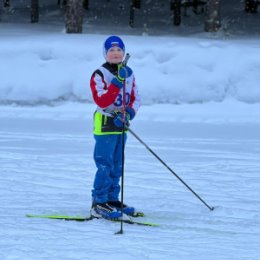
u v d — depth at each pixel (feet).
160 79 130.62
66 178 71.15
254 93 129.29
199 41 144.25
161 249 43.65
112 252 42.37
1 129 105.60
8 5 300.40
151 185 67.97
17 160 80.79
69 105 128.26
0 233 47.06
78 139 97.19
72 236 46.50
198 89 129.70
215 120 117.60
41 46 137.39
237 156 85.76
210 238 47.24
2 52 137.18
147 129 106.93
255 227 51.01
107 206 52.19
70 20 165.48
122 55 51.21
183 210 56.75
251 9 290.56
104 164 51.93
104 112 51.29
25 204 58.08
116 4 314.96
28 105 129.70
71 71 132.36
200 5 295.89
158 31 230.89
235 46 138.82
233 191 65.77
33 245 43.80
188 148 91.04
